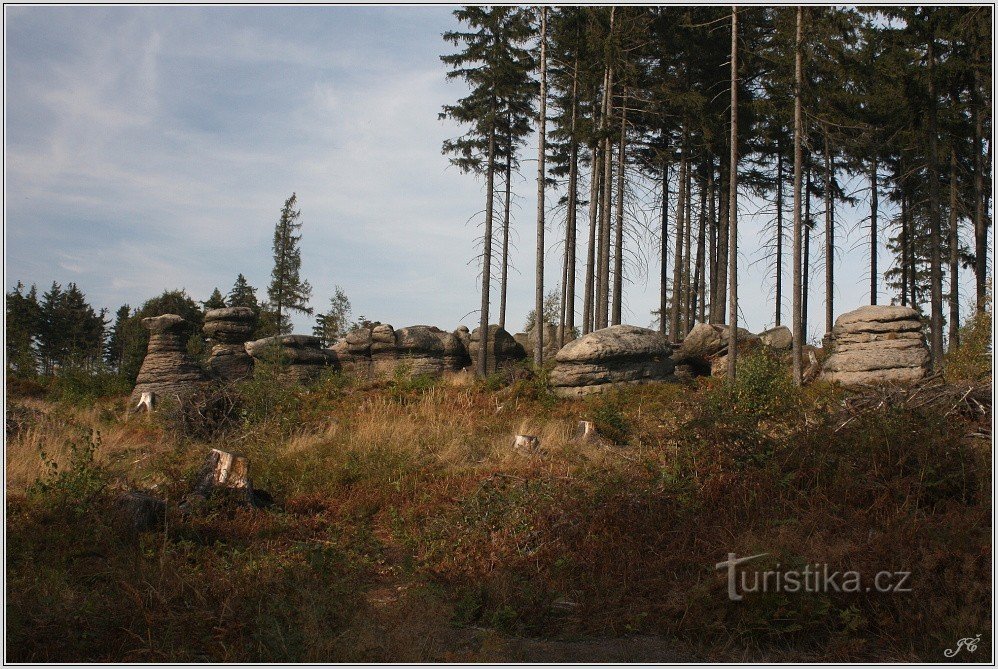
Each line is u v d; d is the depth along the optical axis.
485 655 5.08
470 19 32.28
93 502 8.06
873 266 39.62
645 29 31.83
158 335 26.03
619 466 8.82
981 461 7.38
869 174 39.34
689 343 28.92
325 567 6.77
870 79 28.50
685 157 36.81
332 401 18.41
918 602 5.37
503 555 7.11
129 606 5.67
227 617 5.52
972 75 28.92
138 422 16.98
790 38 27.41
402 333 33.12
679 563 6.34
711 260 41.31
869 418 8.11
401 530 8.29
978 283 29.72
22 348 53.62
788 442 8.00
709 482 7.54
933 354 28.38
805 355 26.94
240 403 15.62
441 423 15.87
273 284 60.09
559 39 32.12
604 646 5.33
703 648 5.23
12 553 6.76
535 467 10.80
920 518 6.47
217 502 8.86
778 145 36.84
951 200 31.25
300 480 10.63
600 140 31.14
